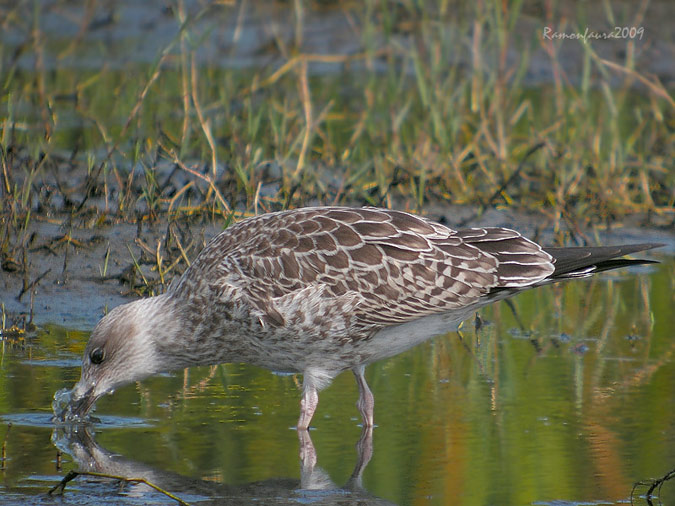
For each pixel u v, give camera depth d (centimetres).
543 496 785
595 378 1052
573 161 1662
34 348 1113
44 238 1366
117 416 956
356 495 785
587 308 1295
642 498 780
